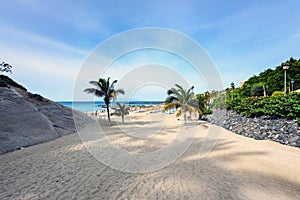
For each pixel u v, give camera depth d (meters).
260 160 5.54
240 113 12.48
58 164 5.53
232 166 5.12
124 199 3.41
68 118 15.41
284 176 4.36
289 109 8.01
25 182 4.28
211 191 3.64
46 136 10.26
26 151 7.40
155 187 3.89
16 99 13.29
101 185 4.05
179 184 4.00
